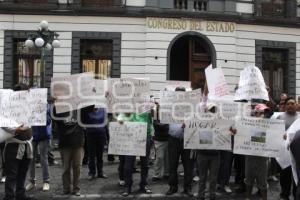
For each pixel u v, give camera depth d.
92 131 11.94
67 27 22.48
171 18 22.75
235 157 11.14
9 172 9.38
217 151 9.81
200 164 9.82
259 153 9.73
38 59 22.58
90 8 22.33
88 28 22.53
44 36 18.98
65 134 10.28
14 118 9.62
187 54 24.22
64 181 10.50
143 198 10.27
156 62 22.55
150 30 22.55
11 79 22.36
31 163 10.95
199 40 23.50
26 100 9.73
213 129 9.76
